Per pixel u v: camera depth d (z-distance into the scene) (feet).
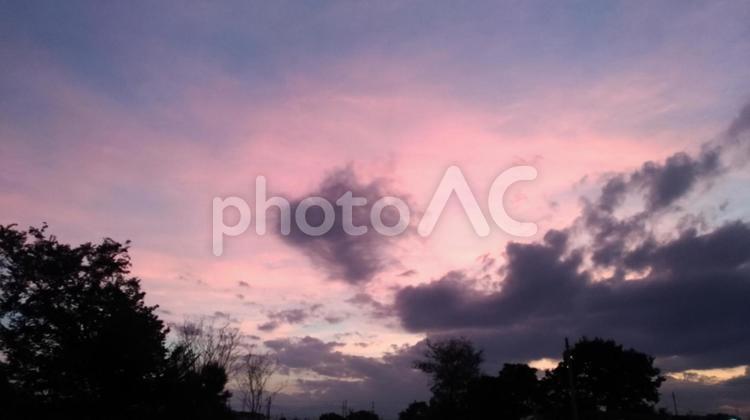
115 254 158.20
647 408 218.79
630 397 214.28
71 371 141.49
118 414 147.54
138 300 160.45
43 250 149.59
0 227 147.74
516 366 233.35
